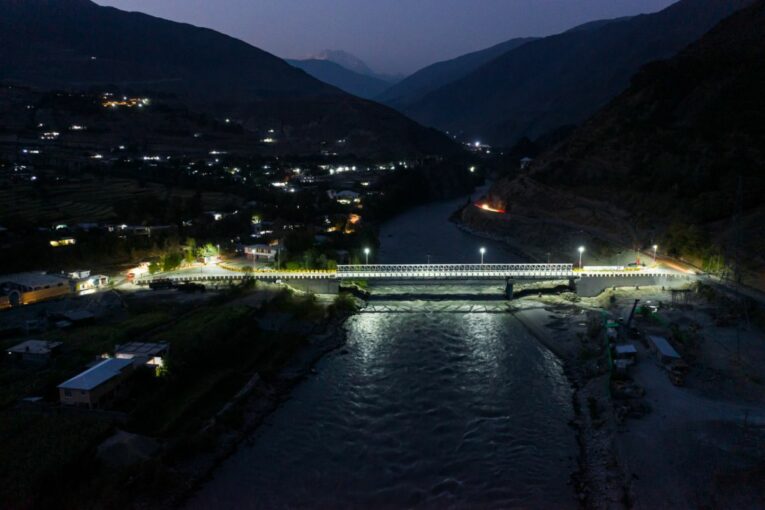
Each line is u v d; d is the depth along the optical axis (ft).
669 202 486.38
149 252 426.92
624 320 305.53
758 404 212.64
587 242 486.38
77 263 387.75
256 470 189.88
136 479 171.94
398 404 233.76
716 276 353.92
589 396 231.30
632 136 597.93
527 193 628.69
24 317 286.66
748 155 476.54
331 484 182.80
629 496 165.68
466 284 398.21
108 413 198.49
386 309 355.15
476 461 193.47
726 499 160.56
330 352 287.89
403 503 173.17
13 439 182.80
